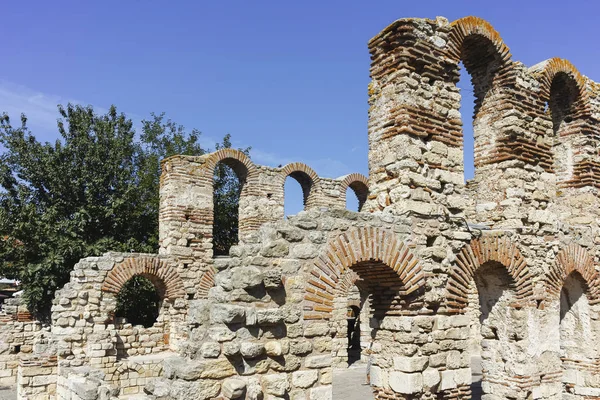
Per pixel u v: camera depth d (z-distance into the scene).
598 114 16.19
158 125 44.62
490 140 13.89
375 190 12.02
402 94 11.55
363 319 26.14
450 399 11.34
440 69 12.23
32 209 29.30
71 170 33.16
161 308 21.83
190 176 23.22
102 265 19.98
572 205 15.88
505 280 13.16
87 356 19.03
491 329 13.44
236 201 38.84
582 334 15.40
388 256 10.87
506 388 12.99
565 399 15.48
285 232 9.80
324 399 9.80
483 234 12.53
